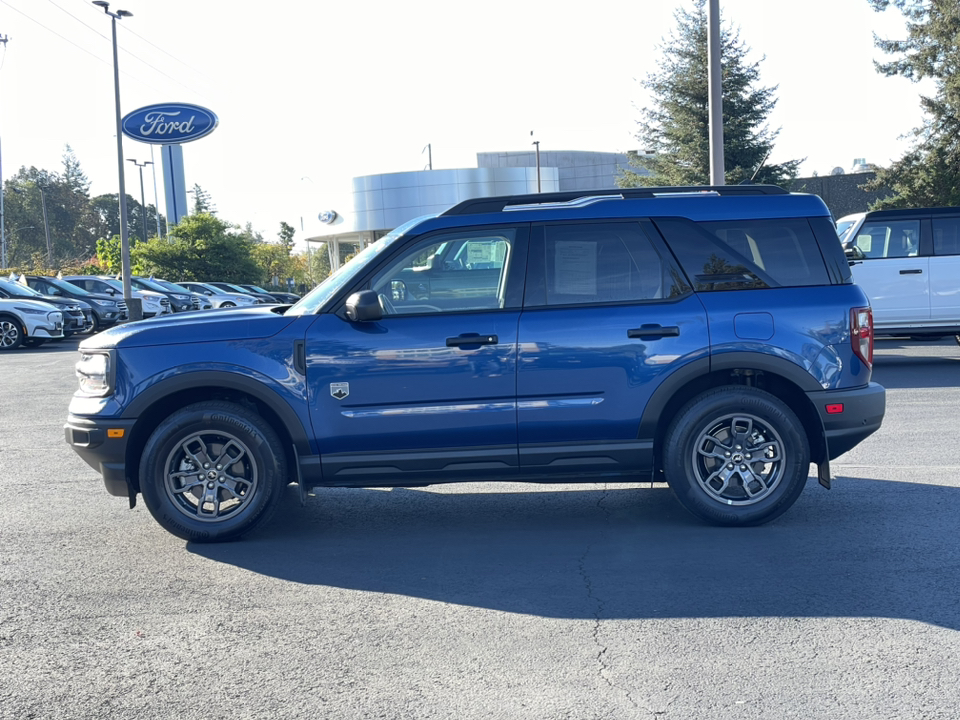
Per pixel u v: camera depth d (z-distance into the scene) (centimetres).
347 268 595
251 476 570
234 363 555
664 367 559
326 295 573
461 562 523
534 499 673
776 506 569
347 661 387
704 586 470
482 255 567
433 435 558
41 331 2302
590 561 517
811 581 473
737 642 397
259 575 507
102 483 748
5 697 360
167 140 4791
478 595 466
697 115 3603
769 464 576
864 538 546
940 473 710
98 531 602
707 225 571
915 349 1641
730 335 561
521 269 565
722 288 568
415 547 556
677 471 569
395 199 6316
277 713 341
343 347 554
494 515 630
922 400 1066
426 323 557
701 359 560
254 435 557
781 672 366
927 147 3756
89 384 572
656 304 564
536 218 570
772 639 399
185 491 570
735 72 3550
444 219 571
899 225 1423
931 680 356
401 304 563
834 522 584
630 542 553
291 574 507
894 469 730
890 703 338
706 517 572
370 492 707
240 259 5688
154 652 401
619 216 571
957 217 1413
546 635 411
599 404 560
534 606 448
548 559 524
